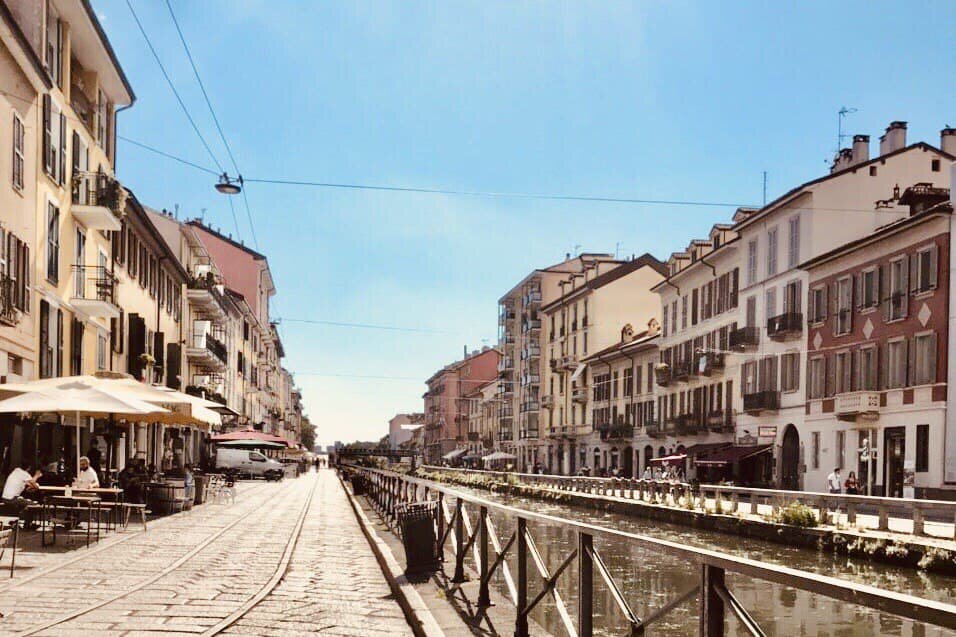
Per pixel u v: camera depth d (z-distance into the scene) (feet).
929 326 110.83
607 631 20.68
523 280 319.47
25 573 36.86
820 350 136.67
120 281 102.78
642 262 256.52
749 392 159.22
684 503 103.14
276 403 386.93
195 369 180.96
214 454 198.70
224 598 31.73
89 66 95.91
